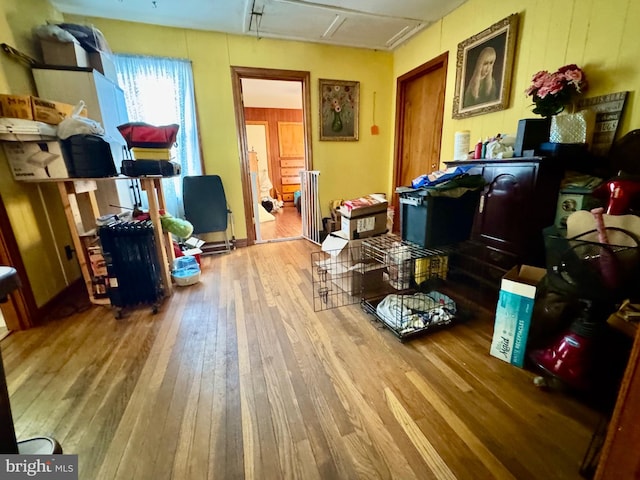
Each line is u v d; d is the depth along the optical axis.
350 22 2.84
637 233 1.03
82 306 2.05
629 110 1.55
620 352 1.18
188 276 2.39
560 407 1.14
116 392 1.26
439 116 3.01
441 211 1.73
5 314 1.71
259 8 2.54
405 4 2.54
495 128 2.37
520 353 1.34
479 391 1.23
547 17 1.91
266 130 6.55
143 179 2.06
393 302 1.84
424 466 0.93
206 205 3.19
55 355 1.52
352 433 1.05
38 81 2.10
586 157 1.60
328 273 2.36
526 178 1.62
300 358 1.47
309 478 0.90
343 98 3.58
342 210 2.16
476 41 2.41
